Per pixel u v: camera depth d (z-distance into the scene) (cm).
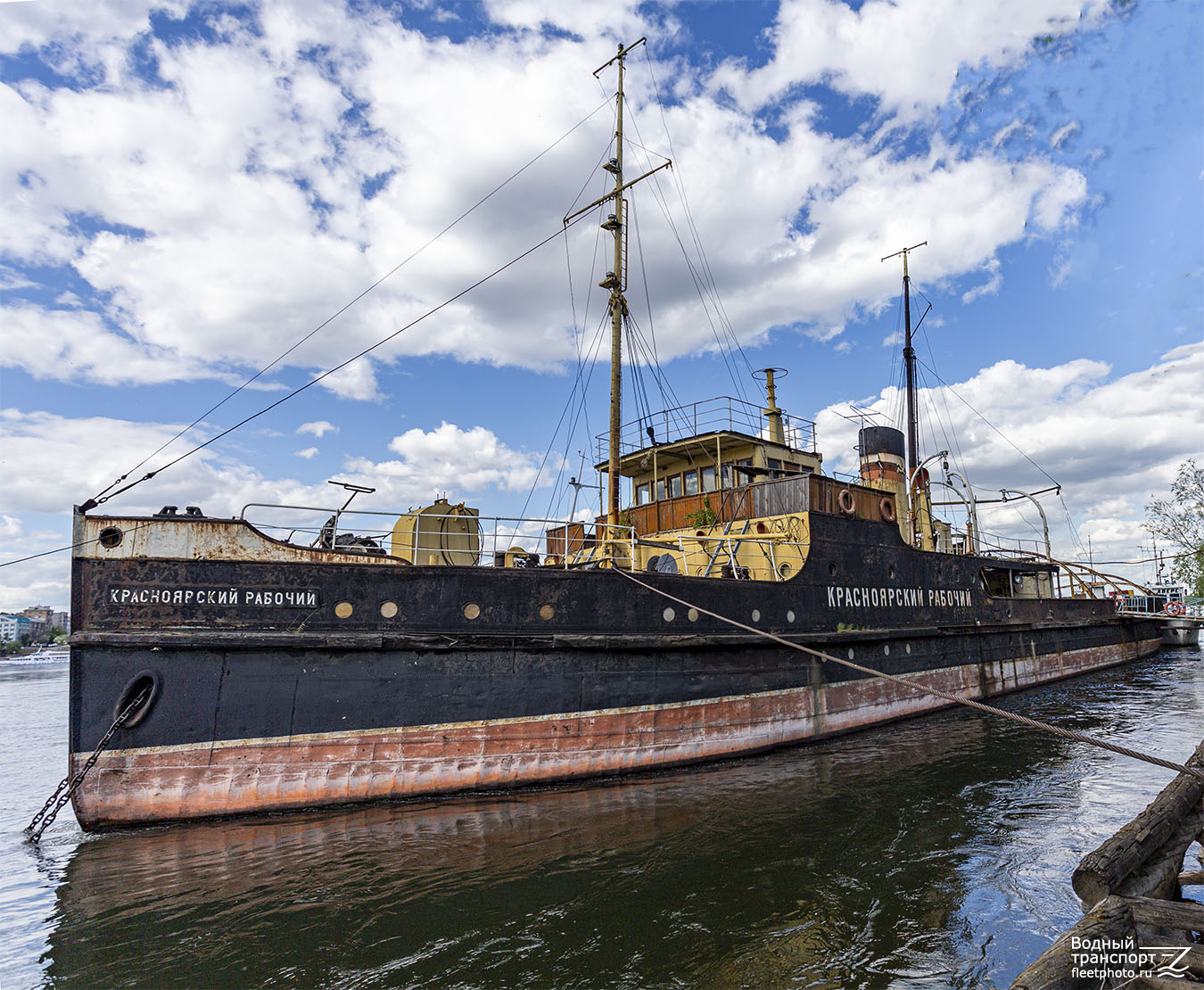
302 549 1003
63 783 923
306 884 748
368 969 595
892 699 1644
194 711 932
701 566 1608
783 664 1380
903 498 2194
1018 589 2573
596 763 1127
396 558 1049
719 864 796
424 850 836
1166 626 3619
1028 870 770
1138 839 516
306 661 980
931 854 823
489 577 1084
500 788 1055
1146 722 1587
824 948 619
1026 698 2036
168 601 945
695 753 1221
